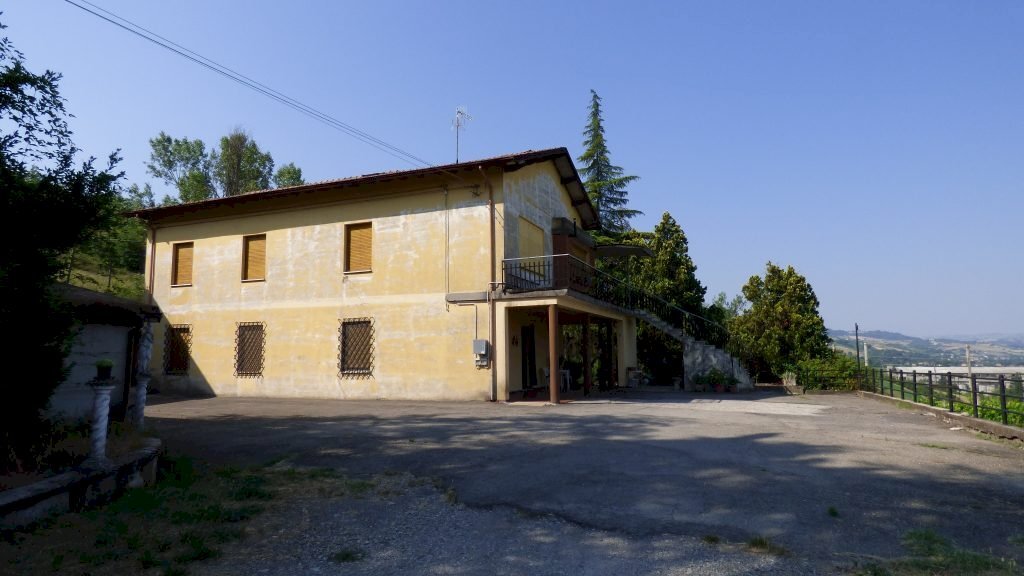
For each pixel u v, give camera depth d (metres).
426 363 15.95
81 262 28.00
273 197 17.94
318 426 10.55
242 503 5.82
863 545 4.60
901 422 11.56
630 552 4.54
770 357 24.61
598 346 24.95
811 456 7.81
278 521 5.31
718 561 4.32
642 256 23.66
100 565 4.21
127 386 8.65
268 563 4.35
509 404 14.45
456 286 15.88
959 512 5.41
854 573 4.07
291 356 17.52
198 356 18.75
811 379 22.25
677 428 10.18
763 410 13.55
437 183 16.41
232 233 18.83
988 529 4.96
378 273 16.80
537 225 18.23
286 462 7.69
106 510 5.44
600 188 33.03
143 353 8.54
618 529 5.06
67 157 6.14
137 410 8.15
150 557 4.27
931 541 4.63
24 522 4.77
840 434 9.68
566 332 26.53
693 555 4.45
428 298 16.14
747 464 7.31
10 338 5.32
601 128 33.91
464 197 16.14
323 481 6.73
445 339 15.82
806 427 10.53
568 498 5.96
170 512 5.47
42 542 4.59
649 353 26.00
